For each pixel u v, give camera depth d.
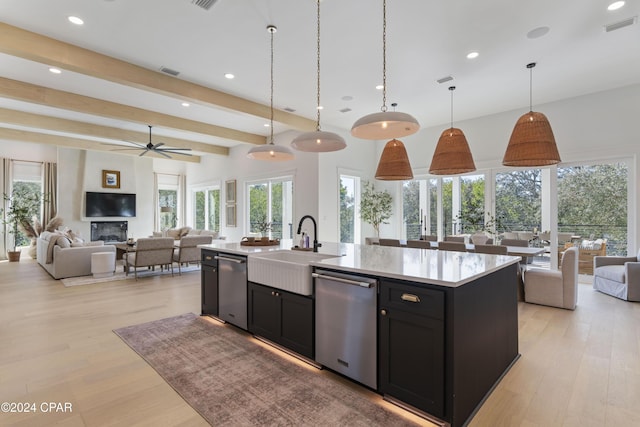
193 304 4.23
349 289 2.19
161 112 6.09
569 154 5.38
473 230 6.59
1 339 3.03
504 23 3.21
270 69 4.21
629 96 4.88
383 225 8.14
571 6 2.95
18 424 1.79
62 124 6.30
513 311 2.54
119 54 3.80
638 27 3.29
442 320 1.74
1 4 2.85
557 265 5.57
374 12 3.02
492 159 6.24
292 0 2.84
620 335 3.11
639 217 4.83
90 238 9.10
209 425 1.80
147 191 10.16
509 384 2.23
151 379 2.30
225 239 9.02
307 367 2.46
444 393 1.74
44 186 8.76
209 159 10.36
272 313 2.79
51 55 3.43
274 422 1.82
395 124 2.68
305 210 7.15
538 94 5.20
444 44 3.62
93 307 4.08
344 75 4.43
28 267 6.99
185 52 3.77
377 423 1.80
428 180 7.35
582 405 1.97
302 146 3.22
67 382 2.25
